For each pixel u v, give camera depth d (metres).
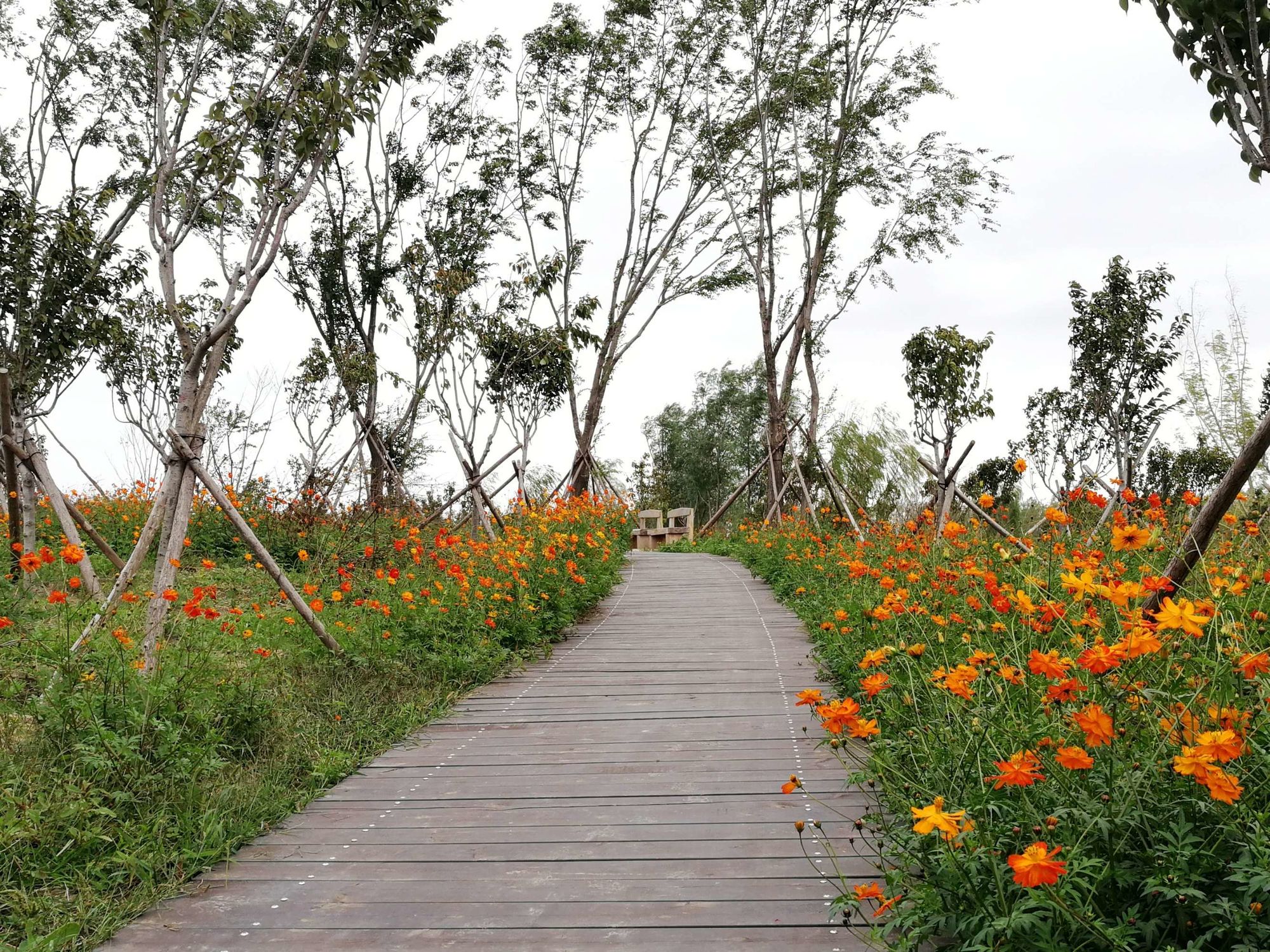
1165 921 2.15
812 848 3.43
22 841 3.13
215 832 3.51
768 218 20.00
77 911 2.89
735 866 3.30
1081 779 2.42
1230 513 5.13
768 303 19.72
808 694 2.66
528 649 7.45
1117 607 2.48
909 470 22.56
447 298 12.98
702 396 32.16
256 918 2.98
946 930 2.53
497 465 12.79
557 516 11.71
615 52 19.34
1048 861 1.82
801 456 18.55
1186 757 1.98
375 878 3.29
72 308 7.75
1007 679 2.69
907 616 4.64
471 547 8.72
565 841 3.61
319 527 9.91
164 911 3.03
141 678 4.09
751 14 18.95
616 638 8.21
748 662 6.97
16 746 3.74
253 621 5.71
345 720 5.14
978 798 2.52
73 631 4.89
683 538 20.50
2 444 6.80
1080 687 2.41
